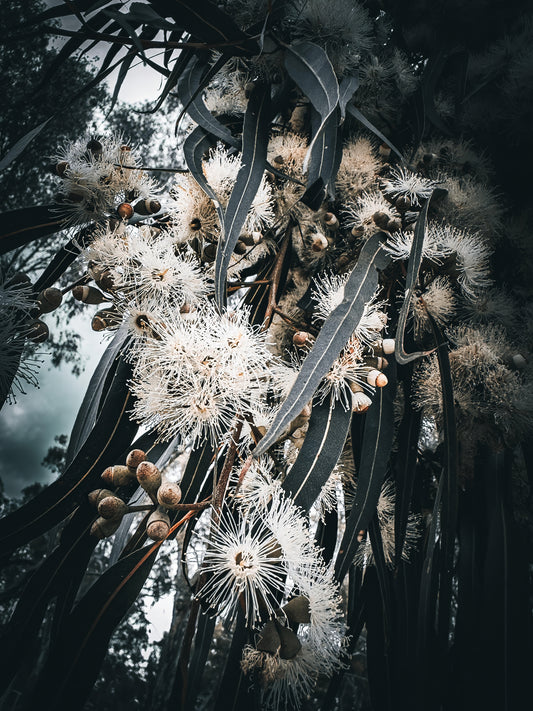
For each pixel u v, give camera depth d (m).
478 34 0.48
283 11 0.32
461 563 0.35
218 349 0.23
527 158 0.44
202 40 0.31
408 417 0.36
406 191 0.32
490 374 0.33
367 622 0.34
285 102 0.35
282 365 0.28
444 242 0.30
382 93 0.41
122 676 1.15
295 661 0.23
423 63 0.47
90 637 0.23
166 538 0.25
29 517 0.26
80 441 0.31
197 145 0.31
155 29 0.38
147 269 0.25
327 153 0.30
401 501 0.34
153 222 0.31
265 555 0.21
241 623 0.28
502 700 0.30
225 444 0.26
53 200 0.29
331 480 0.30
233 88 0.41
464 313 0.37
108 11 0.31
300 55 0.31
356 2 0.39
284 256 0.35
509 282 0.42
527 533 0.34
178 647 0.96
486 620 0.32
